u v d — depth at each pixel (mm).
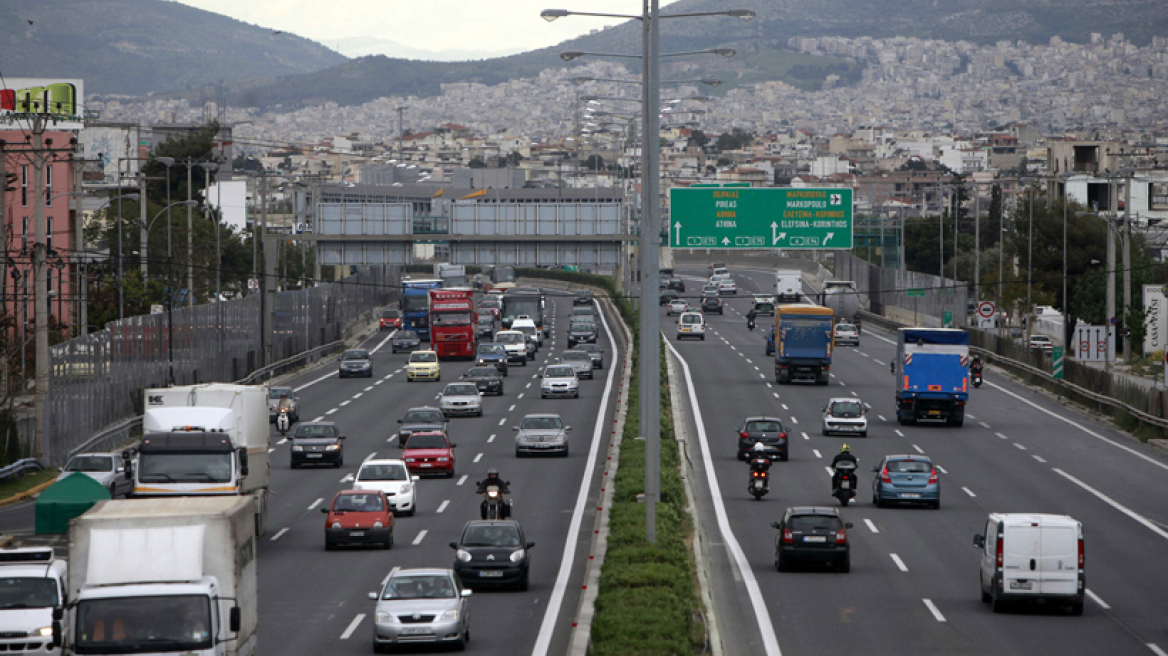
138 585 46688
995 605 68375
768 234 134375
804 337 195000
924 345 156750
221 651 47312
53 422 127312
